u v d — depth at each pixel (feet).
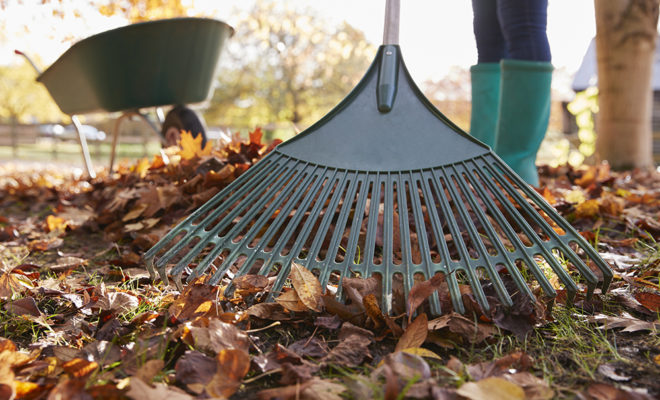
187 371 2.87
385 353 3.30
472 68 9.02
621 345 3.44
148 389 2.54
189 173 7.72
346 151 4.81
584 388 2.86
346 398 2.75
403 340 3.20
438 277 3.53
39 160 42.47
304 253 5.44
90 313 4.19
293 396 2.61
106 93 10.15
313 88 67.15
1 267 5.80
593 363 3.16
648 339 3.52
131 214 7.24
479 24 8.85
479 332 3.44
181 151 8.09
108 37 9.44
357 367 3.11
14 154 48.80
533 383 2.75
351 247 4.17
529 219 5.75
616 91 15.57
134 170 9.35
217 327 3.16
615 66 15.46
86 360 2.93
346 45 58.90
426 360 3.21
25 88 84.58
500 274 4.53
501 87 7.61
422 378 2.77
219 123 71.36
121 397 2.56
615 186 10.44
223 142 8.70
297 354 3.25
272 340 3.54
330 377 2.99
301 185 4.65
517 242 4.05
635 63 15.33
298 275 3.76
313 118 68.95
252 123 71.15
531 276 4.58
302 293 3.69
